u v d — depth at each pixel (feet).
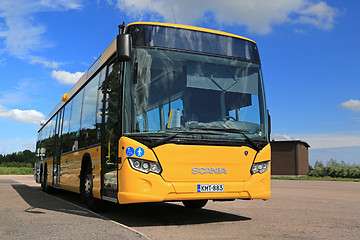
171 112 21.16
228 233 18.49
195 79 22.39
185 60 22.48
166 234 17.97
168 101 21.29
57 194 46.88
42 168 52.95
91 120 27.71
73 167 32.40
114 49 23.88
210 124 21.88
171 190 19.74
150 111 20.75
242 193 21.36
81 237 16.87
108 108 23.49
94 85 28.22
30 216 24.18
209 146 20.85
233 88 23.21
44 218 23.24
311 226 21.36
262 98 24.02
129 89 20.86
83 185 29.01
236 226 20.88
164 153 19.93
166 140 20.10
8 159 317.63
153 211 27.91
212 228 20.02
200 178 20.49
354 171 148.97
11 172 172.45
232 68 23.59
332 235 18.56
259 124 23.34
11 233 17.90
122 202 19.77
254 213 27.25
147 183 19.56
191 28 23.32
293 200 38.83
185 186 19.99
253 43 25.08
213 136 21.17
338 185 75.31
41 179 53.36
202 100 22.15
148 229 19.53
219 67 23.20
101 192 23.41
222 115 22.35
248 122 23.02
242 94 23.40
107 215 25.34
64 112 39.45
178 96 21.66
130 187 19.53
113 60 23.84
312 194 48.34
